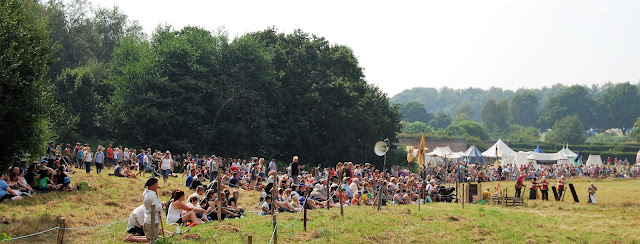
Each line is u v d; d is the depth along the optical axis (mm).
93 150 50781
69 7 72188
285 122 65500
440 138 137000
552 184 59250
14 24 27062
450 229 20578
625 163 94375
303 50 70125
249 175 34719
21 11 28938
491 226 21812
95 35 72562
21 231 15633
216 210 19641
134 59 61438
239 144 60375
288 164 65812
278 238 16859
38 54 27797
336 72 76125
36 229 15961
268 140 61219
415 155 92688
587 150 157875
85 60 70250
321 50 76062
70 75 59406
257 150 63188
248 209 23641
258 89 62969
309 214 21891
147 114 53031
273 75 64438
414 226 20734
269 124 64250
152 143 53844
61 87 58438
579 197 43969
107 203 22609
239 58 62125
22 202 20922
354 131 70812
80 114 57406
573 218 26562
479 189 35469
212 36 62844
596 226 23828
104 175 33562
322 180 31016
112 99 55375
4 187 21516
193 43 60812
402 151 90688
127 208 22250
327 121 68625
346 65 76062
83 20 73312
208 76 58812
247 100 61688
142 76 54875
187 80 55531
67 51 68812
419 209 25516
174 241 15250
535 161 86438
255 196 29266
